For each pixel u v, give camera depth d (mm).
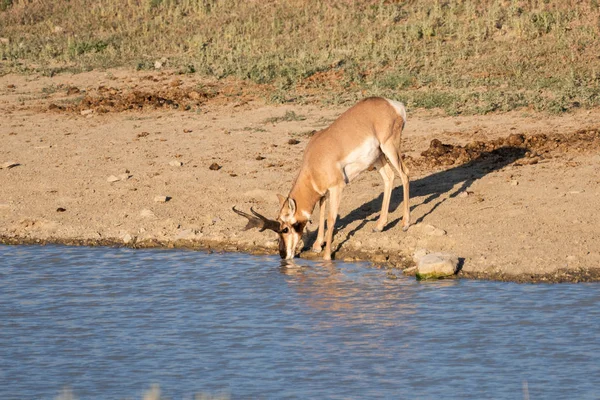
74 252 41750
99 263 40000
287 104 65688
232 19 89750
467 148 52094
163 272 38500
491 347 29094
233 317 32688
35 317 33312
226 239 42719
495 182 46656
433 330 30734
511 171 48156
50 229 44750
